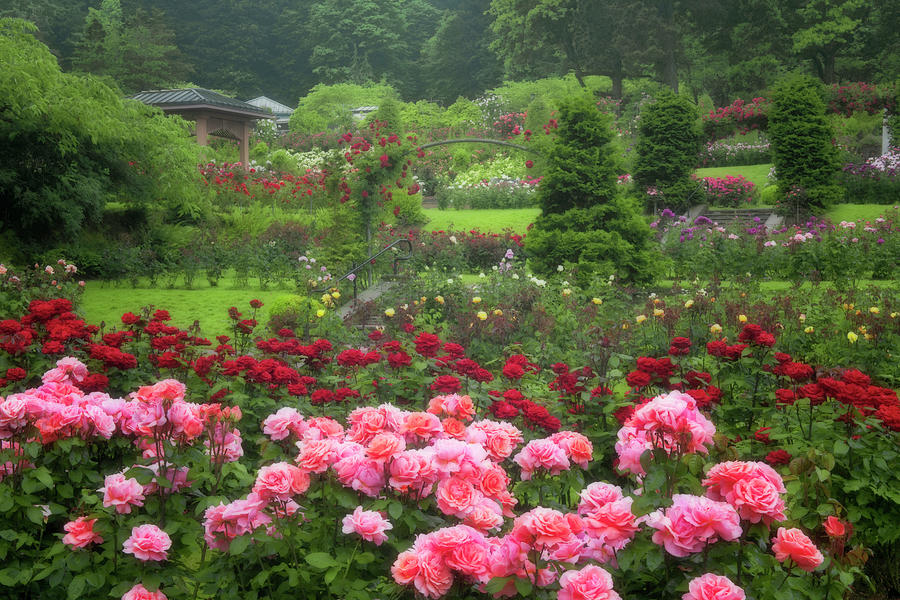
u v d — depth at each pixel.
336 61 67.94
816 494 3.41
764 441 4.65
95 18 59.72
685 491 2.95
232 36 68.44
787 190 24.06
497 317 9.59
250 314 13.10
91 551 3.10
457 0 77.25
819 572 2.92
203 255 17.42
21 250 17.66
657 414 2.77
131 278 16.84
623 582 2.72
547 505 3.41
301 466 2.88
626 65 45.84
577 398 5.09
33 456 3.27
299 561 3.07
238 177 26.59
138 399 3.19
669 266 16.36
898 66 43.69
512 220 24.58
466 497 2.73
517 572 2.45
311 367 6.19
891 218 19.92
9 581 3.00
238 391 5.00
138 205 21.20
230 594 2.89
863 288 13.44
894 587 4.13
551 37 48.53
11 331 5.16
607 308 11.41
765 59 46.34
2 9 57.97
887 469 4.03
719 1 45.09
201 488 3.60
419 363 5.58
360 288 15.27
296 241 20.66
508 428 3.39
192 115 30.30
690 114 25.73
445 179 30.44
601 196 15.91
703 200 25.81
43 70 17.94
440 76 65.75
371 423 3.15
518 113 39.69
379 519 2.67
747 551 2.55
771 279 16.23
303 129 45.03
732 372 6.01
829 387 4.21
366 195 15.88
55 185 17.95
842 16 43.50
